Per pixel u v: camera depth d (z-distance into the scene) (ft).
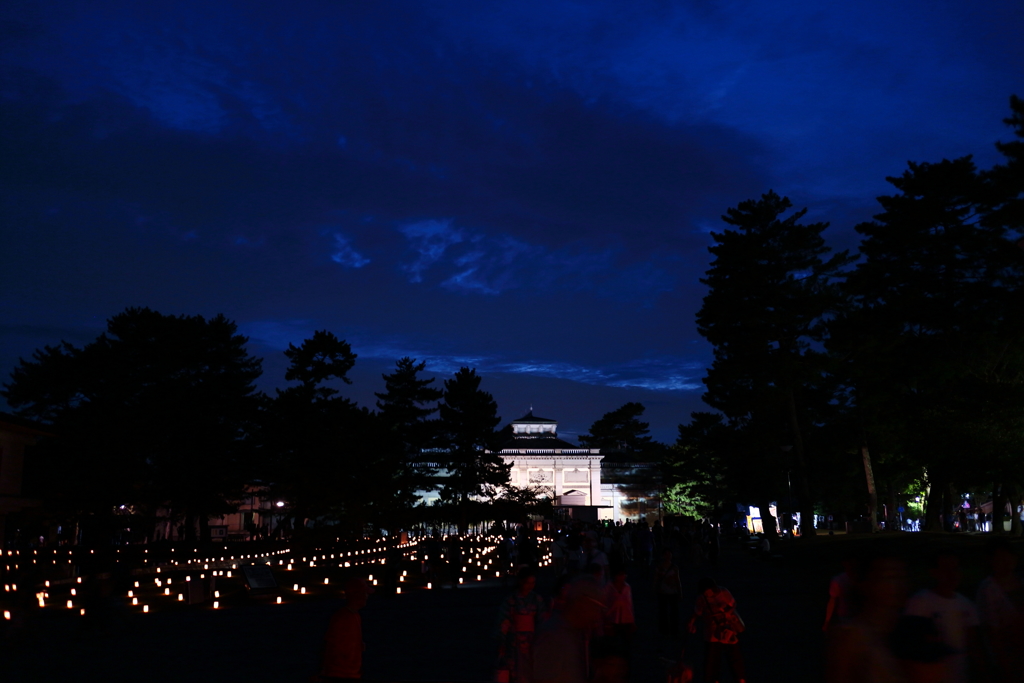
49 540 190.70
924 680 16.75
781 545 160.45
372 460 168.04
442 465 247.09
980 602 22.95
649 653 51.11
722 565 129.59
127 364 190.49
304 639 63.41
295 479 159.22
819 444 197.57
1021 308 127.34
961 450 105.70
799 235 181.37
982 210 151.84
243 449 201.46
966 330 141.49
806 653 49.39
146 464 182.80
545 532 231.09
